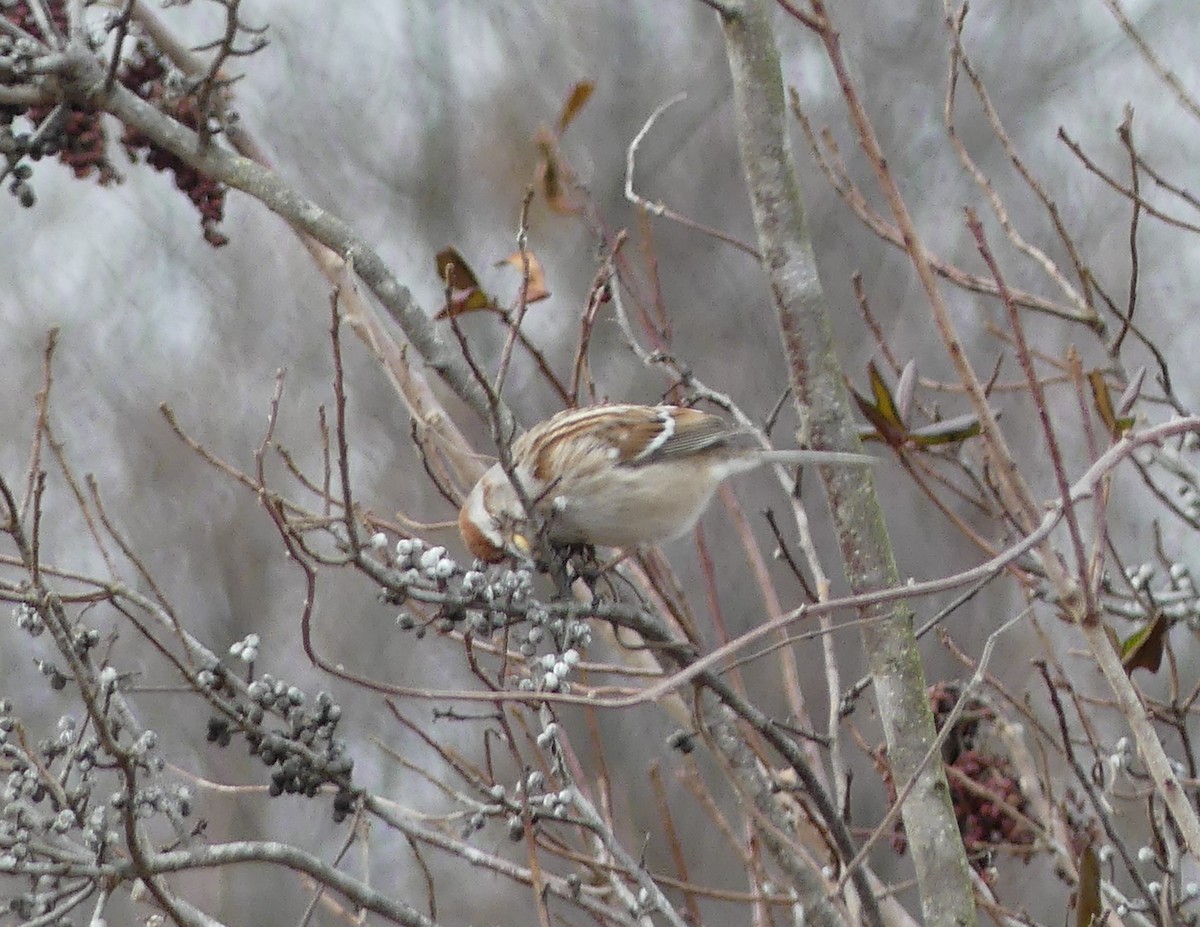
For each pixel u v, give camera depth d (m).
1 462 18.69
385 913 6.30
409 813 7.13
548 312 19.12
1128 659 7.82
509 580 6.40
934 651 15.88
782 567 16.77
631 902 6.79
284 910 15.50
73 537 18.08
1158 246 18.52
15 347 19.52
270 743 6.44
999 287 5.86
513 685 7.55
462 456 8.54
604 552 9.09
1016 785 8.38
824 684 15.76
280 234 20.70
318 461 18.78
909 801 7.28
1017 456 17.42
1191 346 17.86
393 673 17.38
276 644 17.72
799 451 7.66
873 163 6.05
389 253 21.02
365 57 22.12
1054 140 19.77
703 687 7.16
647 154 20.84
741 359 19.59
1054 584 6.12
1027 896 13.21
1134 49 19.98
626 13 22.06
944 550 16.73
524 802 6.07
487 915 15.66
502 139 20.95
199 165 8.12
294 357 19.78
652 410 8.45
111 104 7.98
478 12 22.17
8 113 8.16
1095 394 7.90
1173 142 19.38
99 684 6.07
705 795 7.52
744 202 20.69
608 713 15.83
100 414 19.25
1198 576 13.91
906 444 7.71
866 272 19.58
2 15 8.26
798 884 7.38
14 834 5.79
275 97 21.83
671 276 20.17
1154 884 7.40
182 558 18.25
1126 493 15.40
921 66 20.77
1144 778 8.12
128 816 5.68
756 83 7.77
